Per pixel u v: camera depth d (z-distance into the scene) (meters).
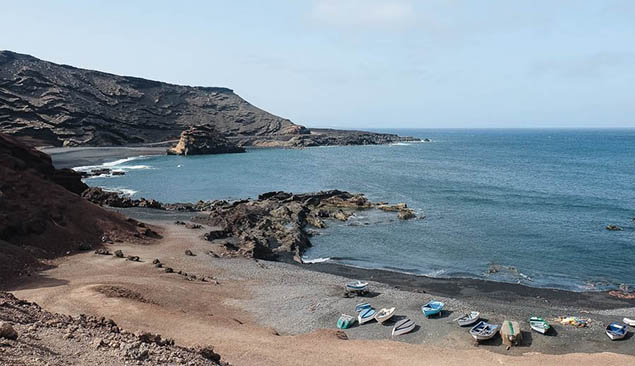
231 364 23.31
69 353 15.99
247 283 44.09
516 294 45.12
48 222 49.44
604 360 28.28
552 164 169.88
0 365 12.52
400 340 31.80
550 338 32.22
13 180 51.91
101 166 146.62
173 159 176.25
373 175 135.12
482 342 31.47
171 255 51.16
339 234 69.00
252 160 178.00
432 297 40.75
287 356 26.44
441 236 67.44
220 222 71.31
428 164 168.38
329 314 36.56
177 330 29.03
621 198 97.38
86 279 38.62
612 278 50.19
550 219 77.81
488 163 173.38
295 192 105.62
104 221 56.16
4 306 21.38
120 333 21.59
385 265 55.06
